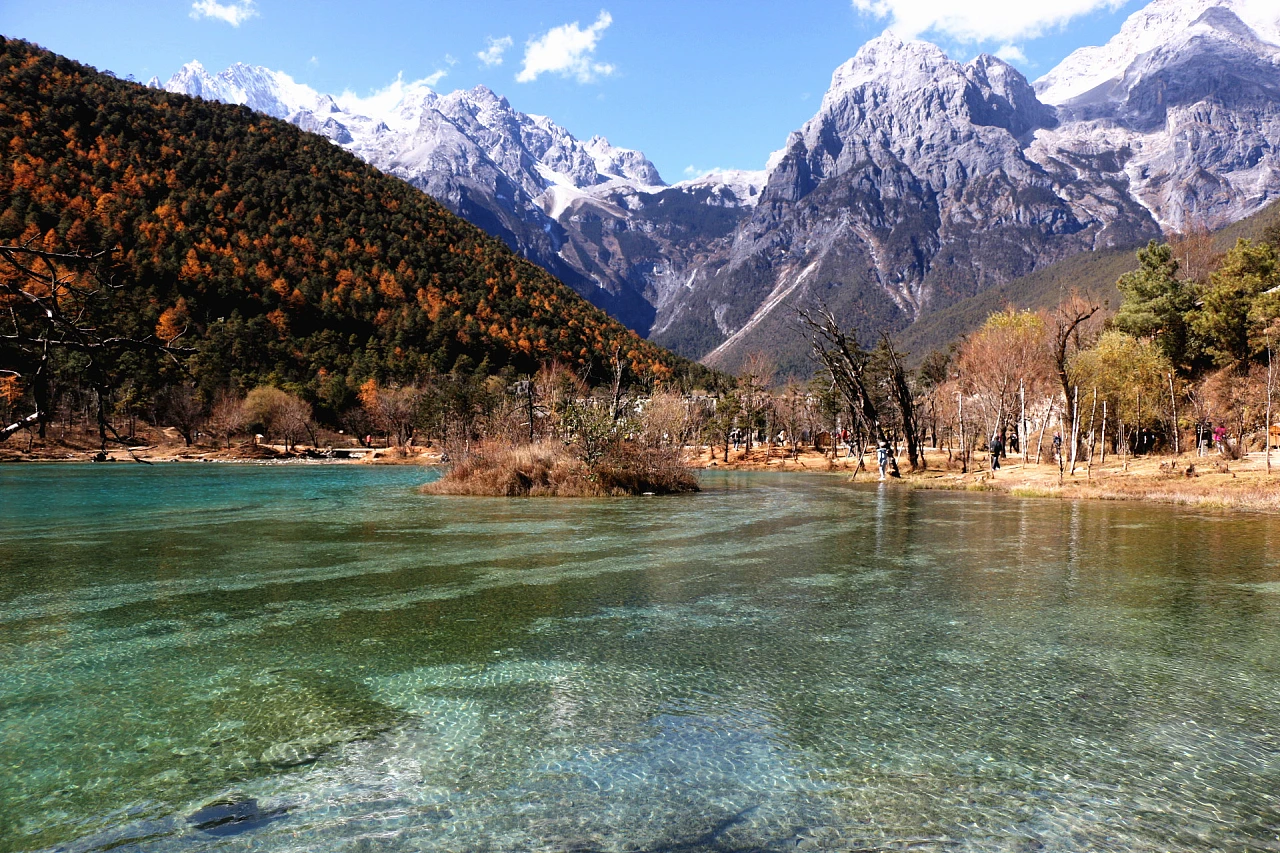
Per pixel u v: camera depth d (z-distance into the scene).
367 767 3.11
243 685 4.13
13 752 3.25
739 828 2.61
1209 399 36.91
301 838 2.55
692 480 24.11
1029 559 8.90
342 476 33.75
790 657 4.68
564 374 59.94
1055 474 28.28
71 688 4.07
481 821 2.66
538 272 151.38
